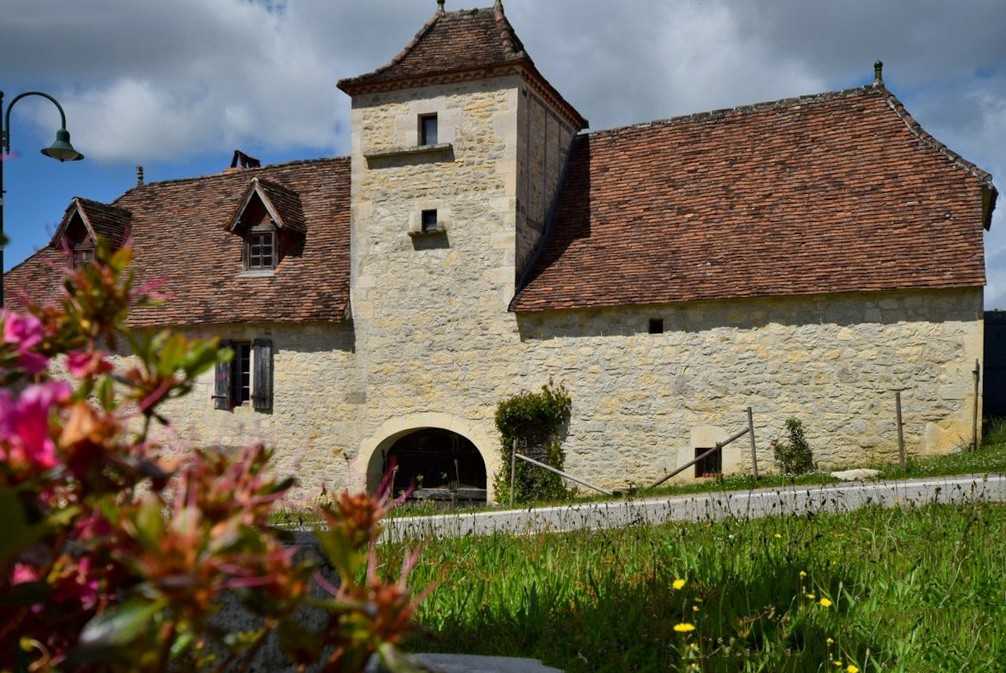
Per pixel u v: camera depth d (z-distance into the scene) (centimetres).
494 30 1778
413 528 976
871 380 1440
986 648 459
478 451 1781
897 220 1506
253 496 146
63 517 140
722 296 1503
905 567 597
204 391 1870
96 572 147
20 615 147
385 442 1761
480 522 1082
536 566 629
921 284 1398
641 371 1570
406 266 1744
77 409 135
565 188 1872
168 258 2077
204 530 129
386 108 1783
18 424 130
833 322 1465
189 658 177
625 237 1700
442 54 1777
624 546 721
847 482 1237
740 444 1505
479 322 1684
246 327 1852
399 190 1762
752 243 1578
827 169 1645
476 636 482
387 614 144
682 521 895
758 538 700
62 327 171
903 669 427
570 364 1616
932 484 1096
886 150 1622
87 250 2105
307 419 1791
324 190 2050
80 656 121
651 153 1842
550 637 477
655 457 1552
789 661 435
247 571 132
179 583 120
